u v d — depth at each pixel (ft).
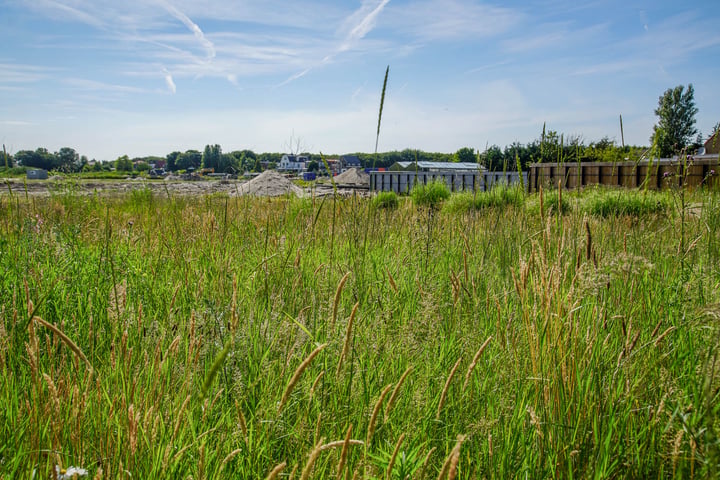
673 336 8.96
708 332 7.53
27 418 6.71
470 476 6.46
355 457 6.42
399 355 8.91
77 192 38.47
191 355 7.55
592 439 6.73
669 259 13.48
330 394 7.66
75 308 11.44
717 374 5.97
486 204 25.00
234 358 8.91
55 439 5.68
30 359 6.20
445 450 6.70
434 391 8.01
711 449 4.51
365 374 8.20
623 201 27.73
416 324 9.60
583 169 63.05
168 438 6.59
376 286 12.94
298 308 11.32
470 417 7.29
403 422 7.25
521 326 8.90
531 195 34.45
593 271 8.18
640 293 10.72
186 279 12.97
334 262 14.73
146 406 6.56
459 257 16.24
